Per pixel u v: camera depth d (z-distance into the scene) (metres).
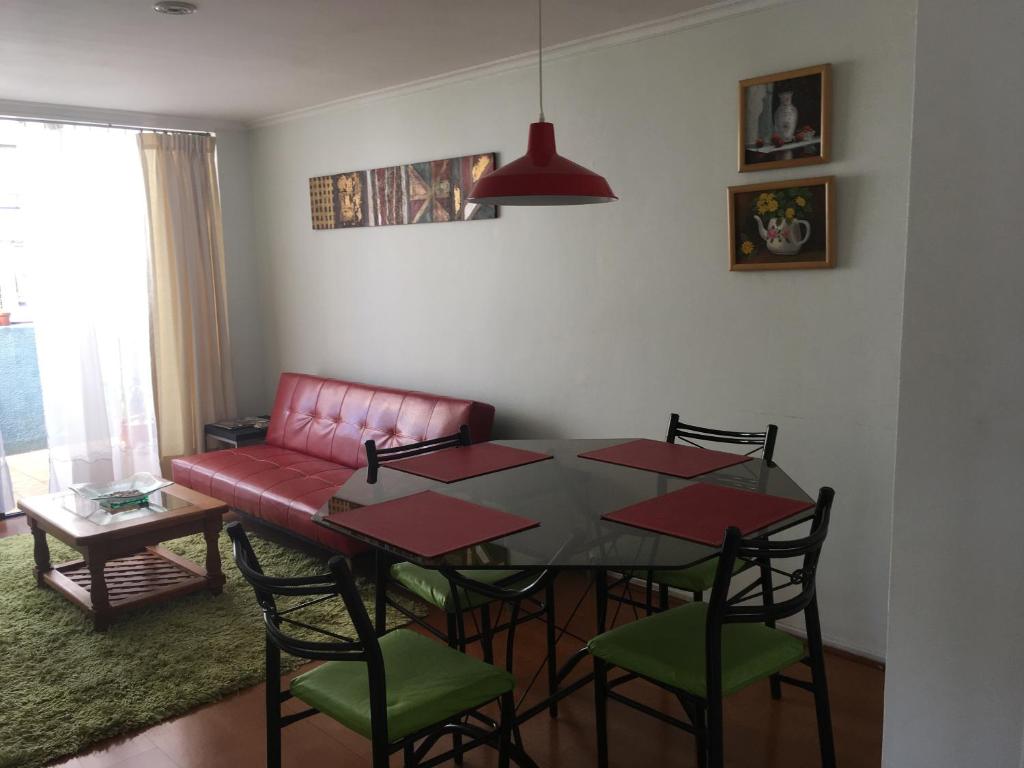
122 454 4.97
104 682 2.80
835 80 2.68
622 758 2.38
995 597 1.55
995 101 1.45
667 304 3.26
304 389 4.64
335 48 3.37
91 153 4.66
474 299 4.02
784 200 2.83
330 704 1.77
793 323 2.90
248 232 5.34
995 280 1.48
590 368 3.57
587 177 2.15
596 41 3.29
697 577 2.41
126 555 3.22
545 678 2.81
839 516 2.88
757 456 3.06
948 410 1.57
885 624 2.82
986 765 1.61
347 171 4.59
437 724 1.74
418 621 2.44
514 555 1.75
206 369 5.12
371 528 1.94
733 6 2.87
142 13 2.84
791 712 2.57
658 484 2.26
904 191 2.58
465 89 3.87
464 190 3.94
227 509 3.51
